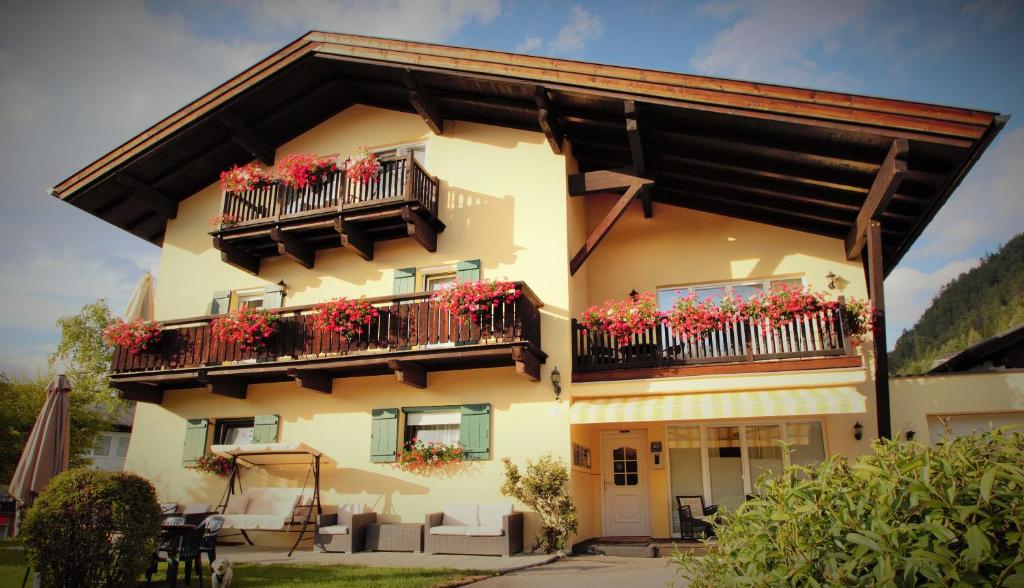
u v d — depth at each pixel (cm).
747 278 1390
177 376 1387
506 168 1392
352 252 1476
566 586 816
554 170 1358
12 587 820
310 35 1395
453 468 1260
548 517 1159
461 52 1266
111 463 2970
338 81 1505
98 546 693
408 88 1395
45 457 1027
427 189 1383
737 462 1332
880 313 1108
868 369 1248
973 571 228
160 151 1501
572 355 1259
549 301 1289
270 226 1409
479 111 1405
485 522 1170
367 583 823
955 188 1078
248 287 1542
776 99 1040
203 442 1447
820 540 279
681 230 1460
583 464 1309
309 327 1330
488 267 1346
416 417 1334
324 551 1159
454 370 1317
